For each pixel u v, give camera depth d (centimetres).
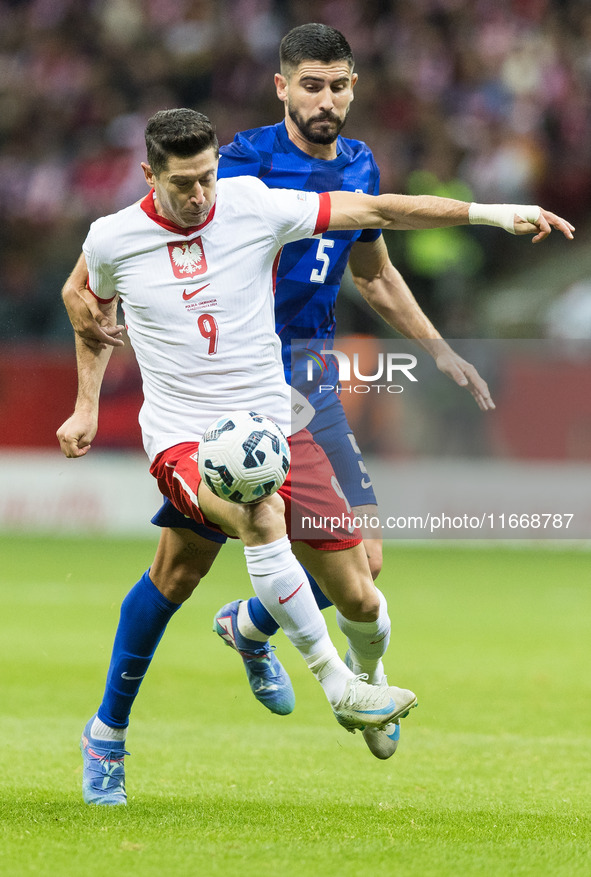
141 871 1123
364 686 1367
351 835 1316
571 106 7175
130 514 5766
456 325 6212
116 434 5769
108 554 5038
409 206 1455
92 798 1506
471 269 6469
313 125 1756
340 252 1767
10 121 7388
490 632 3328
